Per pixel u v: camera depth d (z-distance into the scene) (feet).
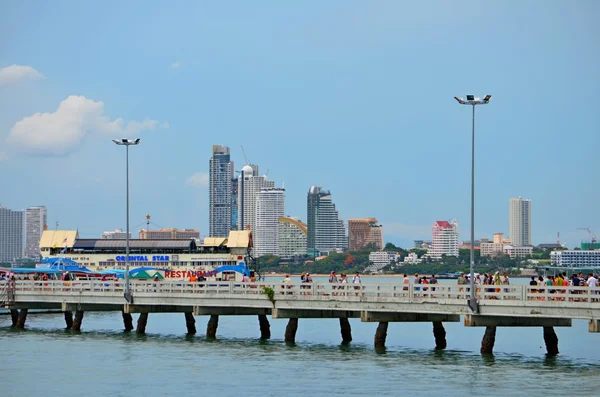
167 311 402.72
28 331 433.89
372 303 337.93
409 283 330.75
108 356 341.62
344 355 340.59
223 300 374.63
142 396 267.39
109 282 411.75
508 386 273.33
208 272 593.83
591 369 304.09
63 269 551.18
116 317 549.95
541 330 478.18
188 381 288.10
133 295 400.88
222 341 390.01
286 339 376.89
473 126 335.26
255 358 333.62
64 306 422.00
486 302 312.09
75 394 270.67
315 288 352.69
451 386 274.36
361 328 484.74
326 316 366.84
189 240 627.87
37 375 301.22
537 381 281.33
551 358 332.60
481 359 328.29
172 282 394.32
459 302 316.40
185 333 431.02
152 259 622.13
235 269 593.83
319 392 268.62
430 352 350.64
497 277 344.28
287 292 359.87
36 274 541.34
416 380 284.61
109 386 281.74
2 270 544.62
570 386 272.92
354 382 282.36
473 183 328.90
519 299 306.55
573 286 305.94
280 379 289.33
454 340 406.41
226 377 293.84
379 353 346.13
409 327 490.90
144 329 417.28
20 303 440.04
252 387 277.23
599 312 287.69
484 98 333.83
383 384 278.67
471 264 317.63
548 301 298.56
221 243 627.87
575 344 391.86
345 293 345.51
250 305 368.27
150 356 341.00
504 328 492.95
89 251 629.51
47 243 634.84
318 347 367.04
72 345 375.45
